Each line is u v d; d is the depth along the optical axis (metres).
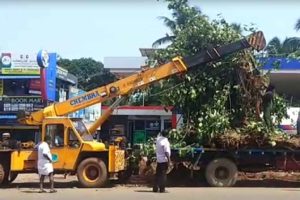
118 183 18.44
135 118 41.53
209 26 19.08
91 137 18.09
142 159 18.59
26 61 37.78
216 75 18.33
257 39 17.59
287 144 17.25
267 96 18.12
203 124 17.59
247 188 16.67
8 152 17.66
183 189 16.36
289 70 31.28
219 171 17.42
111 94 18.08
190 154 17.66
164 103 18.98
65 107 18.00
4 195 14.75
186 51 19.20
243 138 17.22
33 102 35.78
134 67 41.28
